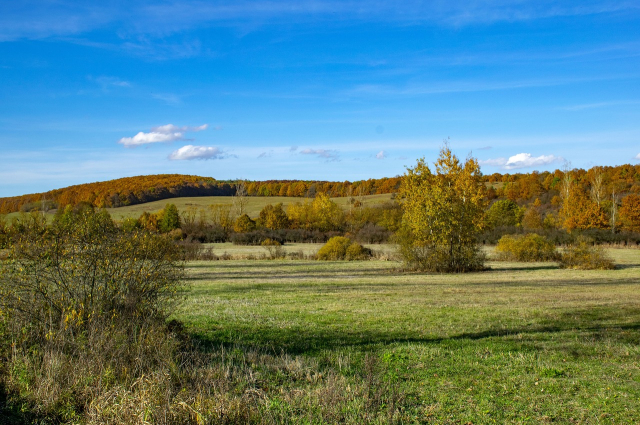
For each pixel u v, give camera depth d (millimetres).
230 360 7969
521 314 13828
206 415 5340
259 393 6352
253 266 34688
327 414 5691
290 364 7949
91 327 7477
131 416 5367
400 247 32219
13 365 6801
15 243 8047
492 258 40094
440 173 34938
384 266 34469
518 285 22531
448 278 26469
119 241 8719
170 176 141250
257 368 7859
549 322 12484
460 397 6496
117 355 6996
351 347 9547
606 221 59625
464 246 30797
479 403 6254
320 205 75250
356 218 75188
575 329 11523
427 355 8836
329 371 7523
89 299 8211
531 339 10328
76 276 8250
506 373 7625
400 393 6402
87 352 7051
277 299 17828
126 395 5602
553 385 6957
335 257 40312
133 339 7641
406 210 32469
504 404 6207
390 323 12406
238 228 68188
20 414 5754
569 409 5977
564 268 31688
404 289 21250
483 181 34406
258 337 10531
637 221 57812
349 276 28047
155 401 5531
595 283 23078
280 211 72812
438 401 6340
